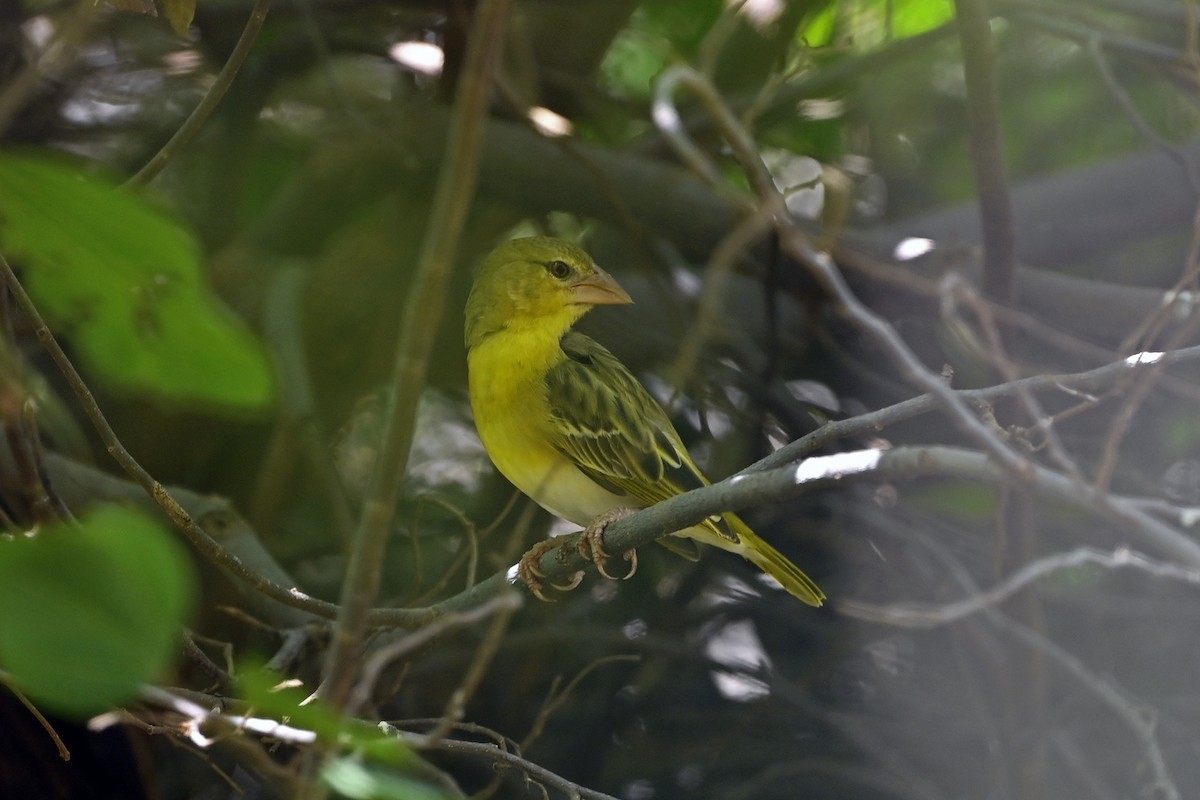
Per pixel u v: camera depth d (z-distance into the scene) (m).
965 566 11.68
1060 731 10.30
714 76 12.77
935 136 13.55
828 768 10.58
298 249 12.00
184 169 12.25
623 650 11.42
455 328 12.38
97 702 3.24
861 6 13.28
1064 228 11.53
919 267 10.88
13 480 8.34
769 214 5.80
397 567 11.64
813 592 9.27
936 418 11.94
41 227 3.35
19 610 3.19
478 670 4.59
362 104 12.82
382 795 3.67
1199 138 11.47
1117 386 6.33
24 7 11.01
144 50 12.11
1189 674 11.30
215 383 3.62
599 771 10.97
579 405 9.35
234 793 9.91
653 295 12.33
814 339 12.36
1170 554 5.14
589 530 7.70
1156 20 10.48
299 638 8.86
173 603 3.25
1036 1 11.08
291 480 11.68
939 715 11.16
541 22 12.20
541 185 11.53
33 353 10.88
